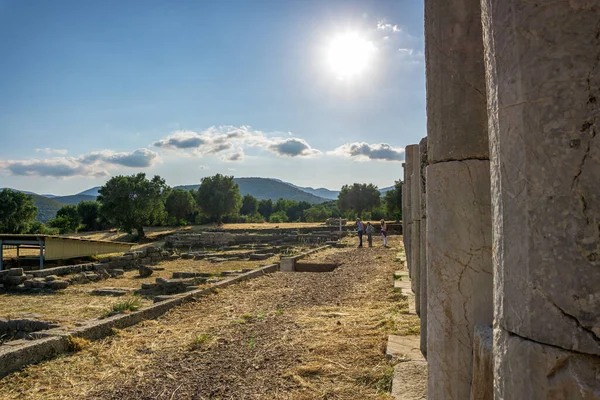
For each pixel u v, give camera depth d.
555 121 1.29
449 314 3.04
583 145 1.25
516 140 1.40
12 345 6.01
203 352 6.13
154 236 47.50
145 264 22.42
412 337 6.05
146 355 6.14
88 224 64.44
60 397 4.79
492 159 1.58
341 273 14.15
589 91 1.25
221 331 7.23
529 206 1.34
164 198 49.22
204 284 12.30
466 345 2.98
